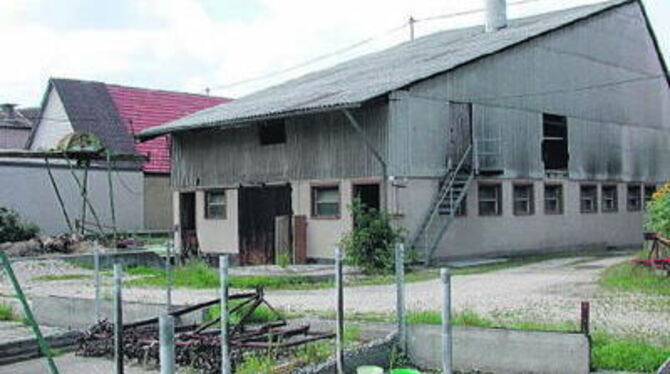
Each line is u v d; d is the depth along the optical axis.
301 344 9.46
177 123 26.78
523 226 25.06
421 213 21.75
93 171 31.25
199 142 27.17
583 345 8.27
